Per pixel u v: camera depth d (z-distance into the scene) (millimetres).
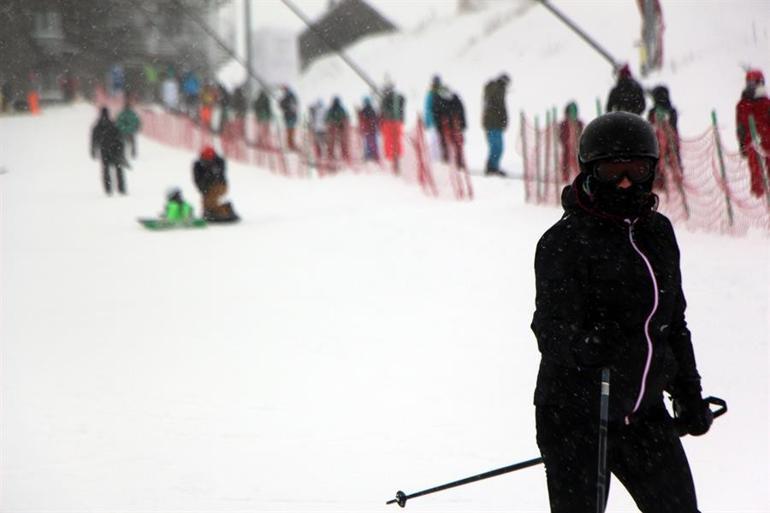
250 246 59656
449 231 58906
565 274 12875
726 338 31484
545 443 13312
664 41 128750
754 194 51031
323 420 26109
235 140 123188
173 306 43312
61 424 26266
